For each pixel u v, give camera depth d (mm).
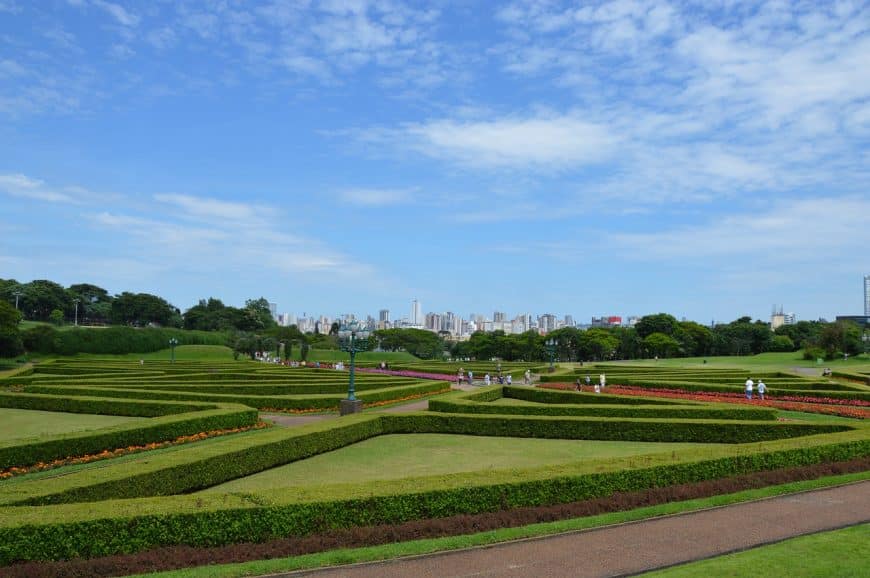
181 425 27484
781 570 11539
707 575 11367
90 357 111562
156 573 11469
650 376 59719
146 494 17125
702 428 28344
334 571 11883
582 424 29250
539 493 15852
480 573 11797
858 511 15789
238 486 19984
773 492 17578
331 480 20844
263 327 176000
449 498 14898
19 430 31172
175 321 178250
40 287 157250
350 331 36125
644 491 16906
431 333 191000
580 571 11867
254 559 12469
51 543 11727
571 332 155375
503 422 29984
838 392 44188
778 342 164500
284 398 38406
